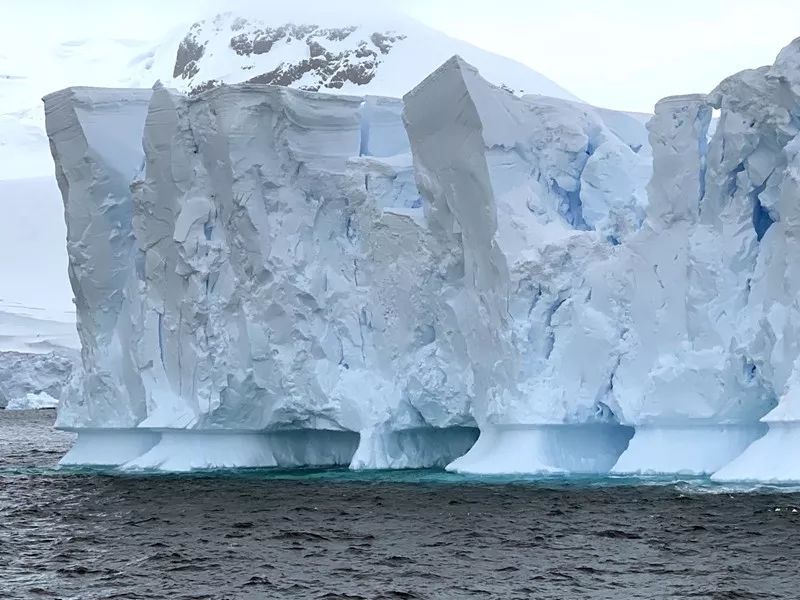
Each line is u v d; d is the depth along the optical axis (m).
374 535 26.31
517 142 36.56
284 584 21.38
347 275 39.38
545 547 24.34
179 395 40.22
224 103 38.56
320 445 41.56
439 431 39.31
